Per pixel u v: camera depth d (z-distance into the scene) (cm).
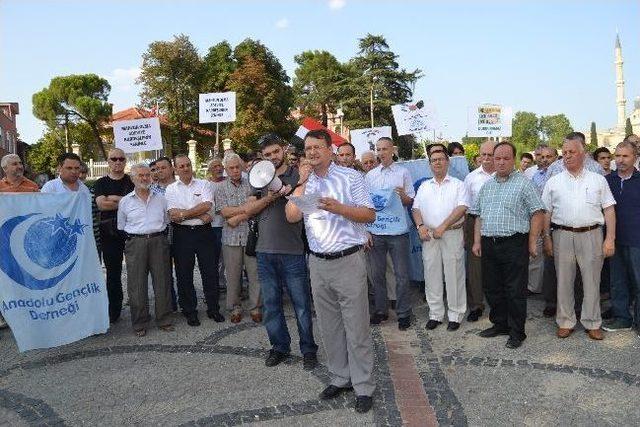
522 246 496
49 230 524
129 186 621
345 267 379
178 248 592
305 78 6094
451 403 389
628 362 453
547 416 365
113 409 398
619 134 7631
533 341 515
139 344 543
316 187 386
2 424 382
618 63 8056
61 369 484
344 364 406
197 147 4484
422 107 888
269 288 471
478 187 634
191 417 379
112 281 614
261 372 459
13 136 3653
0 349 548
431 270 565
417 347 512
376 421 364
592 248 504
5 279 498
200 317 634
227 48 4475
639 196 510
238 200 599
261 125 3972
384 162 607
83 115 4497
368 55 4953
